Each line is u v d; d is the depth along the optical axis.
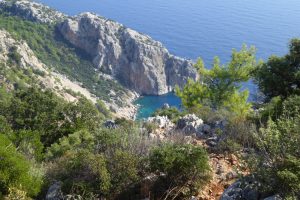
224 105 32.19
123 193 11.27
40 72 173.50
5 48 169.88
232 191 9.27
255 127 14.93
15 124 40.31
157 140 14.22
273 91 21.52
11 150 14.58
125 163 11.43
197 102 33.84
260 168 8.73
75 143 19.12
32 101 42.62
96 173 11.37
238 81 33.25
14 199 11.51
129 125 18.19
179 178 11.14
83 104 36.41
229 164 12.95
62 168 12.79
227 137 15.02
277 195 8.13
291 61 21.34
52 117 36.03
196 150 11.36
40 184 12.72
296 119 9.48
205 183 11.21
